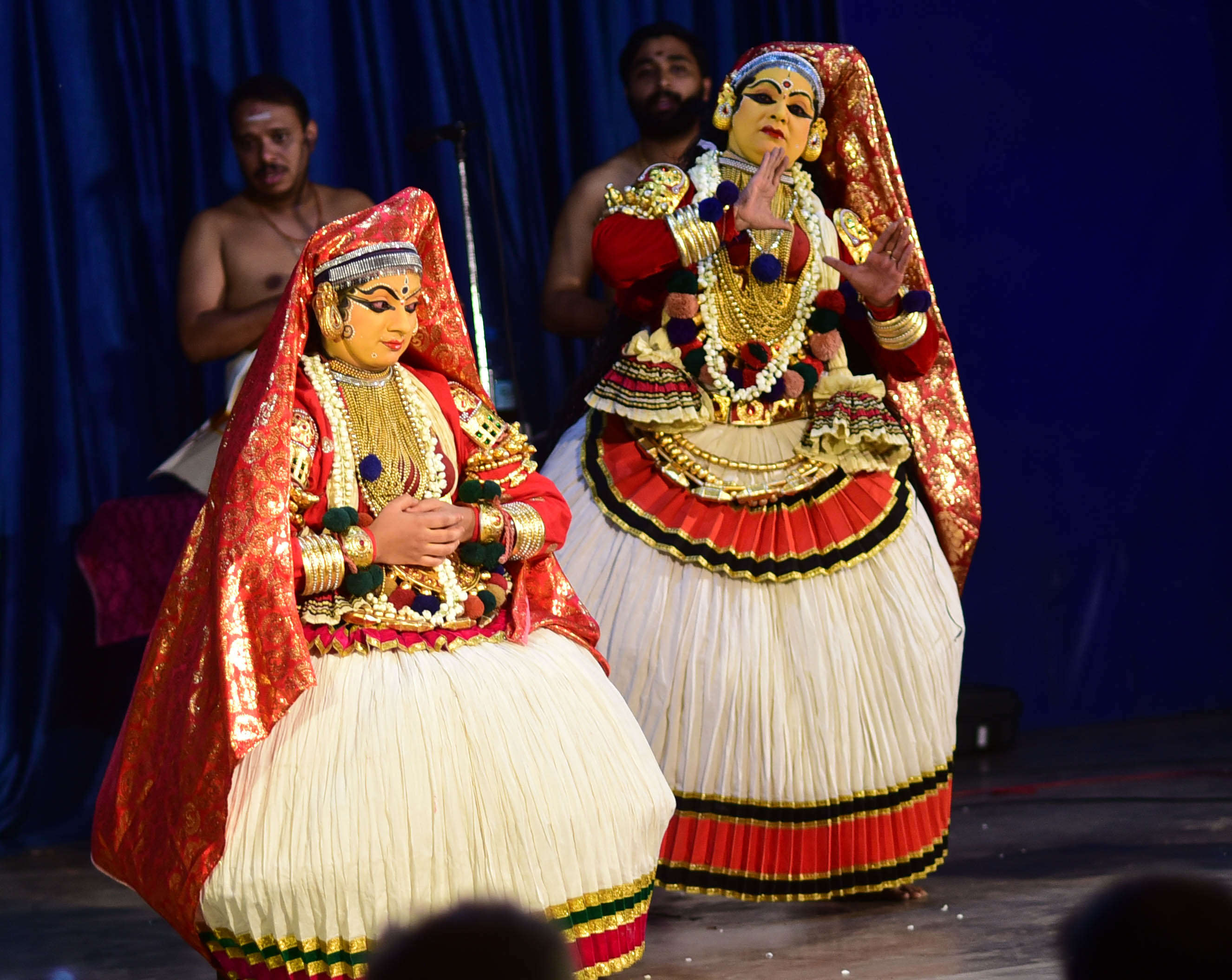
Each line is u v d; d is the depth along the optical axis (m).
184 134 8.25
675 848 5.23
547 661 4.12
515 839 3.70
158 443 8.16
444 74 8.66
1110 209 9.84
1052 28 9.72
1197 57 10.06
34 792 7.58
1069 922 1.50
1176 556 9.92
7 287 7.76
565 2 8.92
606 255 5.38
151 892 3.78
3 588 7.67
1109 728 9.45
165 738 3.79
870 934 4.84
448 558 4.14
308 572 3.82
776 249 5.48
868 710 5.28
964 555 6.04
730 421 5.50
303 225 8.01
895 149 9.40
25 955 5.14
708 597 5.30
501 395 8.23
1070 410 9.71
